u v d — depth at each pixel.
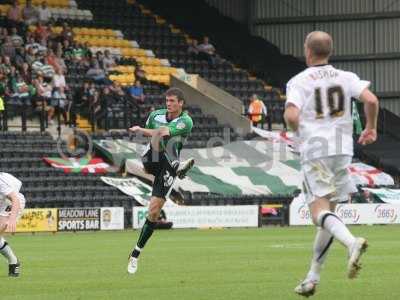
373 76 130.38
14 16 114.00
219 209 92.69
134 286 35.25
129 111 110.75
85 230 87.62
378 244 63.38
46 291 33.72
